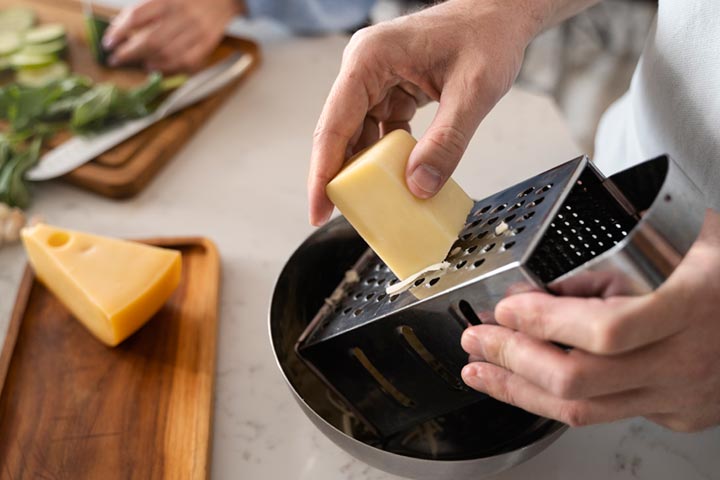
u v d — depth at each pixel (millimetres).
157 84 1202
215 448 759
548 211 546
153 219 1050
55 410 788
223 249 1002
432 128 657
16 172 1060
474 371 573
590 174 604
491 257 552
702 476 716
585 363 504
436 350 620
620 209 609
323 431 659
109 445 753
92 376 824
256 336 880
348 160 706
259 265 979
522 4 756
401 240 628
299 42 1425
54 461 739
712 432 751
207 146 1184
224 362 848
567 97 2363
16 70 1324
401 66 714
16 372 827
